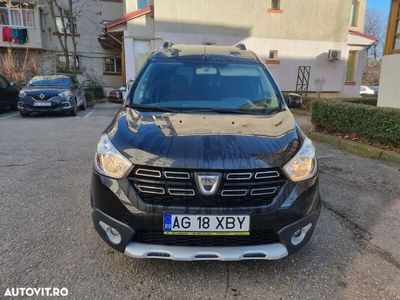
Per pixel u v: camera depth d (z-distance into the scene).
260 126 2.89
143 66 3.92
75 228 3.37
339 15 18.84
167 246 2.44
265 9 17.78
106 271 2.69
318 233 3.39
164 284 2.56
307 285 2.58
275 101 3.57
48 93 11.47
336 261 2.91
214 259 2.42
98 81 24.42
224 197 2.37
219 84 3.67
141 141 2.56
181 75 3.75
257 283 2.60
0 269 2.68
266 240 2.51
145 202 2.38
